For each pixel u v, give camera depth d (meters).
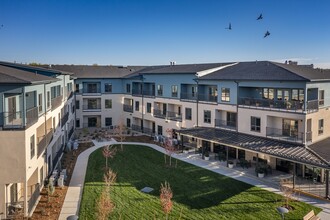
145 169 29.66
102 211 17.53
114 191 23.66
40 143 22.73
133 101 51.69
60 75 35.31
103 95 53.47
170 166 30.61
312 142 27.89
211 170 29.16
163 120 44.50
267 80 29.36
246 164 29.69
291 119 29.17
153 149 38.06
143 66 64.31
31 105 22.86
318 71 32.88
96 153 35.91
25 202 18.89
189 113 40.16
